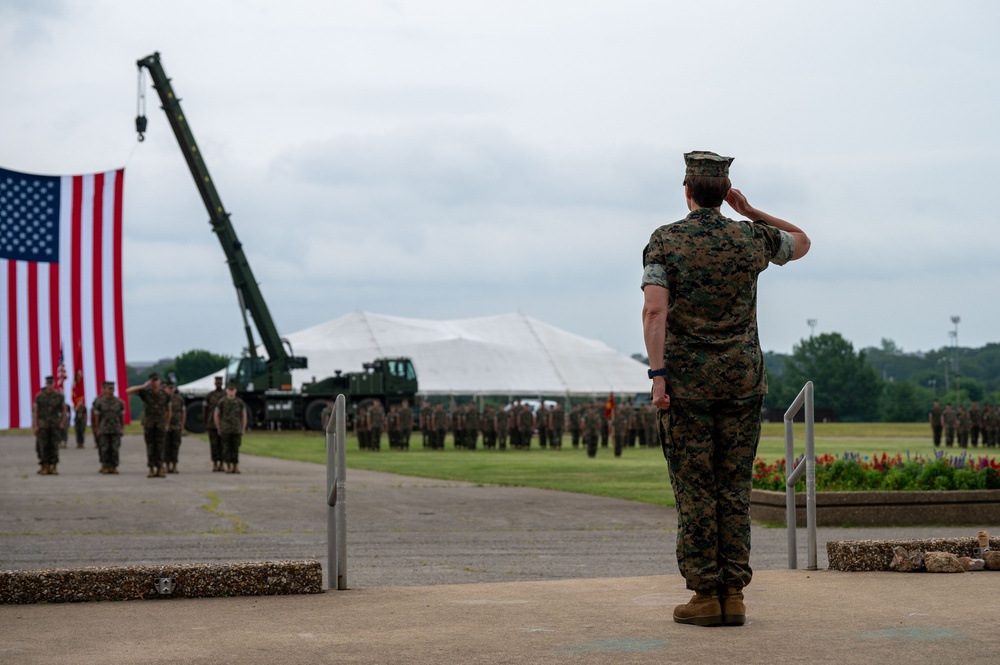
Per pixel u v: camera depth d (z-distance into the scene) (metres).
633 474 26.03
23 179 33.81
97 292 34.28
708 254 5.46
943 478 15.58
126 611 6.25
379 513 16.20
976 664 4.54
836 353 141.25
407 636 5.42
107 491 20.64
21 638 5.44
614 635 5.34
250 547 11.84
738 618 5.49
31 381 33.47
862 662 4.62
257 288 57.78
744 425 5.53
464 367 84.00
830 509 14.31
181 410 26.75
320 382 59.84
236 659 4.92
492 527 14.29
